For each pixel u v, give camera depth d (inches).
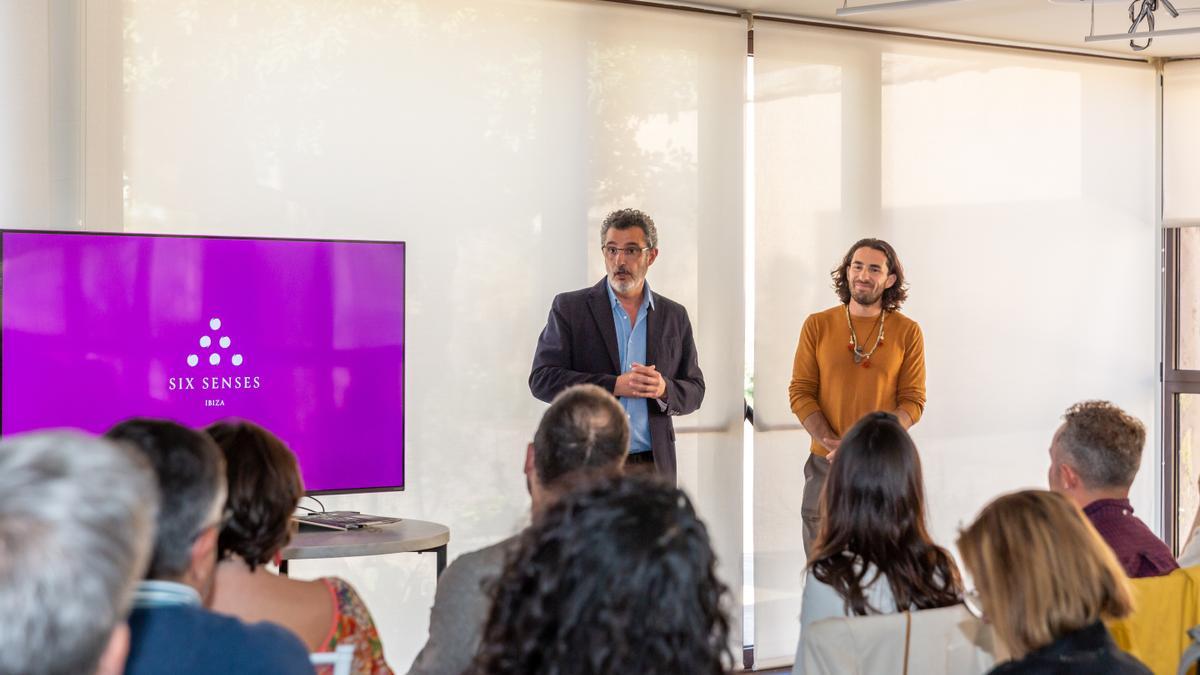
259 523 79.7
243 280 153.9
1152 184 263.6
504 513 198.5
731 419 215.6
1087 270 256.4
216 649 57.9
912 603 90.4
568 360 188.9
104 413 147.8
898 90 234.8
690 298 213.2
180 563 61.2
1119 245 259.9
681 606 44.6
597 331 189.0
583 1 205.0
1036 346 250.5
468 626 82.0
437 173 194.7
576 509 46.8
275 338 155.3
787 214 222.8
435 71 194.7
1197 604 88.4
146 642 57.3
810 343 210.4
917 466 91.8
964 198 242.1
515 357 199.6
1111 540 104.2
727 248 216.5
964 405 243.1
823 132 226.5
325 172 187.0
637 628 44.0
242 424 82.5
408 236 192.7
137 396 149.1
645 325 192.7
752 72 220.4
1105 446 104.4
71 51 163.9
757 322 219.1
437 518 193.9
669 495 47.4
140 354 149.3
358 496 187.9
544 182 202.4
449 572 84.4
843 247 228.2
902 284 210.7
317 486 157.0
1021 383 249.1
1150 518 267.0
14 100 156.7
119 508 35.2
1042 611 68.3
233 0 180.2
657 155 211.0
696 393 192.5
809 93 225.5
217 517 63.6
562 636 44.3
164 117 175.8
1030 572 68.6
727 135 217.0
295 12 184.7
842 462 92.2
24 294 144.2
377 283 160.1
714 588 47.2
